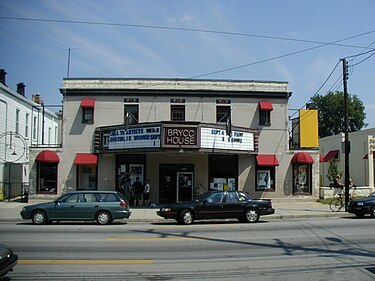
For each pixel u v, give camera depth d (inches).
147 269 345.4
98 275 324.5
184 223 694.5
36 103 1435.8
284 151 1066.1
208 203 703.7
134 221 767.1
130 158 1040.2
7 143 1181.1
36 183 1029.8
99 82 1047.6
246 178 1055.0
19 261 375.2
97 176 1029.8
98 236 534.0
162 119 1043.9
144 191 1003.3
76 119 1040.8
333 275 323.6
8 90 1169.4
